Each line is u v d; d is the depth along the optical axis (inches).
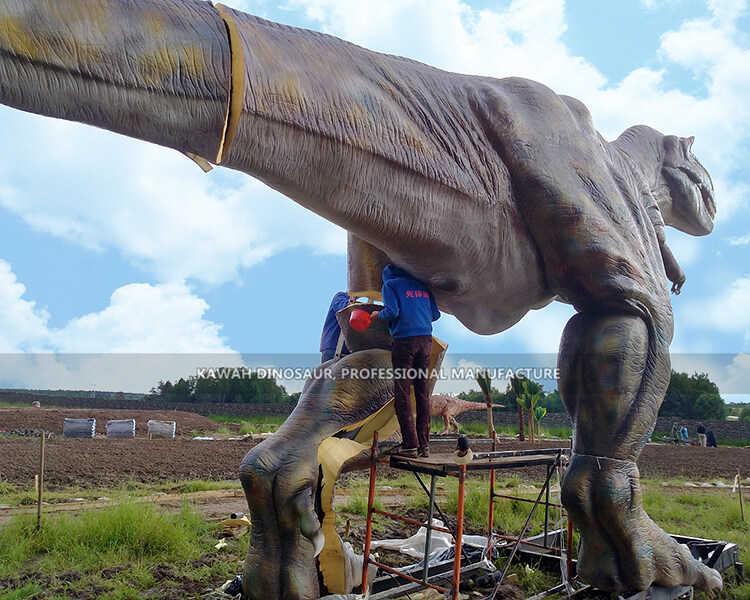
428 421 200.2
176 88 135.2
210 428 1050.7
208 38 141.7
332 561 205.0
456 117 195.6
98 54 125.8
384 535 323.3
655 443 1221.1
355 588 217.6
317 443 202.5
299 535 196.5
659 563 213.0
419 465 189.3
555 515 362.9
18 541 264.2
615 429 205.5
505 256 205.6
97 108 128.4
